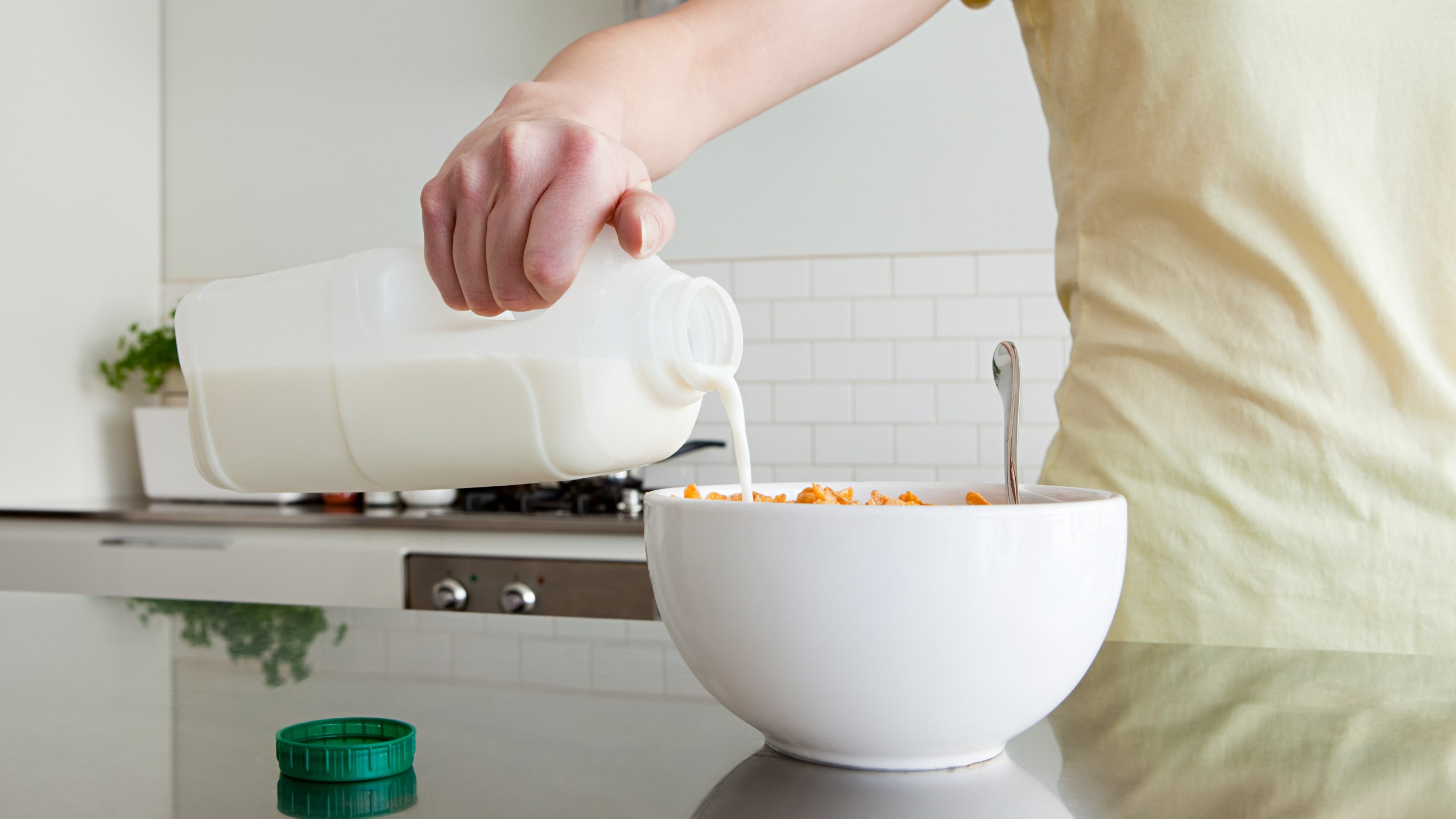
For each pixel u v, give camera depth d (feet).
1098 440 2.76
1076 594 1.45
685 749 1.66
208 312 2.32
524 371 2.05
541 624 2.69
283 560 7.12
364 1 9.03
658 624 2.71
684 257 8.41
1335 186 2.49
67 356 8.57
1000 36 7.98
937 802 1.40
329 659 2.29
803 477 8.21
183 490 8.23
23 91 8.20
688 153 2.43
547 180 1.67
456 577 6.88
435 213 1.77
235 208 9.30
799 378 8.23
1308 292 2.52
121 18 9.02
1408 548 2.51
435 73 8.93
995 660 1.42
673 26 2.39
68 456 8.56
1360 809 1.37
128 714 1.86
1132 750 1.63
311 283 2.22
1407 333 2.48
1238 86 2.53
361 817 1.35
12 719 1.82
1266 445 2.58
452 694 2.00
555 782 1.49
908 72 8.09
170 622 2.72
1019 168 7.95
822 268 8.21
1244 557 2.60
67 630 2.60
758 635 1.45
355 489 2.34
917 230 8.07
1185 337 2.65
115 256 9.02
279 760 1.52
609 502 7.34
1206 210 2.59
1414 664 2.25
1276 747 1.64
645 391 2.09
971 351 8.00
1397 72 2.48
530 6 8.75
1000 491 1.86
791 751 1.61
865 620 1.40
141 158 9.27
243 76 9.29
